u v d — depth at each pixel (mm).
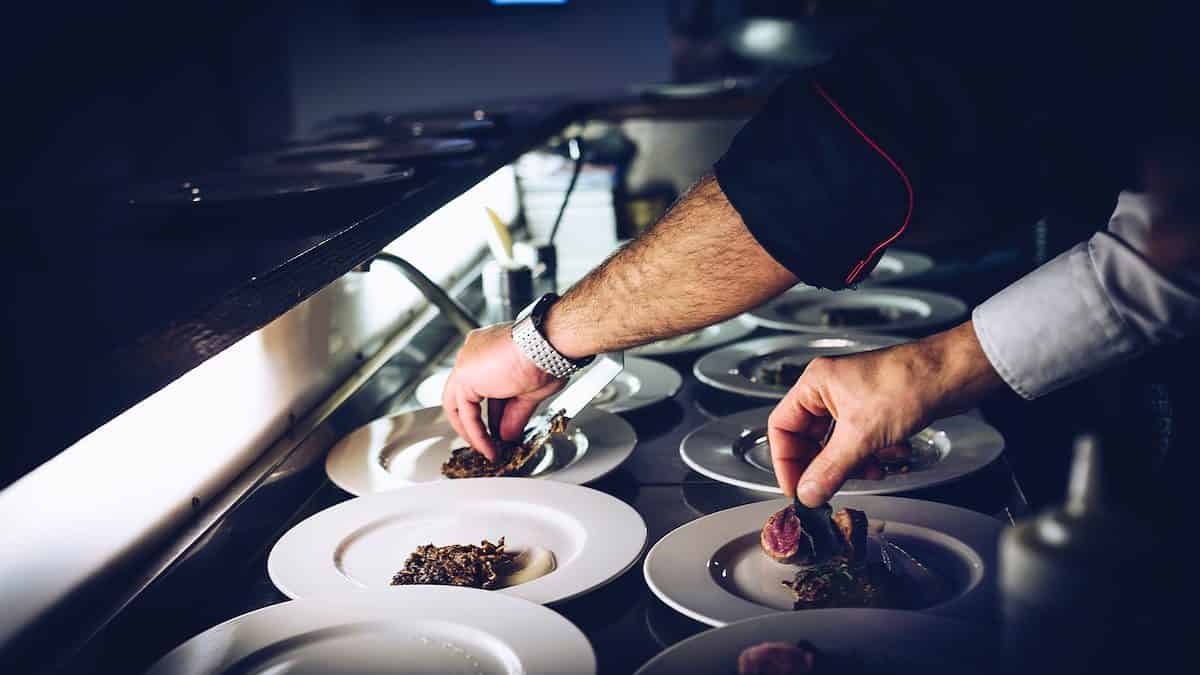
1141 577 583
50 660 790
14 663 780
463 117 2104
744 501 1120
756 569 933
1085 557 604
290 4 5023
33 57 4074
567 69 5297
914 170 959
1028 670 606
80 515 878
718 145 2844
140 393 607
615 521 1014
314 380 1393
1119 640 583
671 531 1032
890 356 915
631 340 1118
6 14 3977
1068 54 951
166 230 969
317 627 814
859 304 2002
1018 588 616
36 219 1048
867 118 958
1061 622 599
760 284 1045
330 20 5113
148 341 613
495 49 5262
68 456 872
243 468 1162
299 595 894
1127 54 924
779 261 1005
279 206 1091
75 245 903
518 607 825
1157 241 843
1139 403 1392
